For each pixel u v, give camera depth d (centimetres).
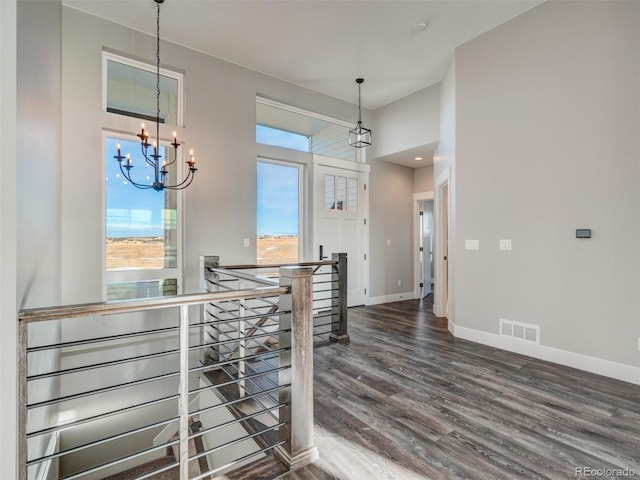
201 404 304
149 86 364
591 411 221
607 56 279
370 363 307
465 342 369
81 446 128
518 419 212
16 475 111
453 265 407
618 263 274
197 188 380
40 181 196
